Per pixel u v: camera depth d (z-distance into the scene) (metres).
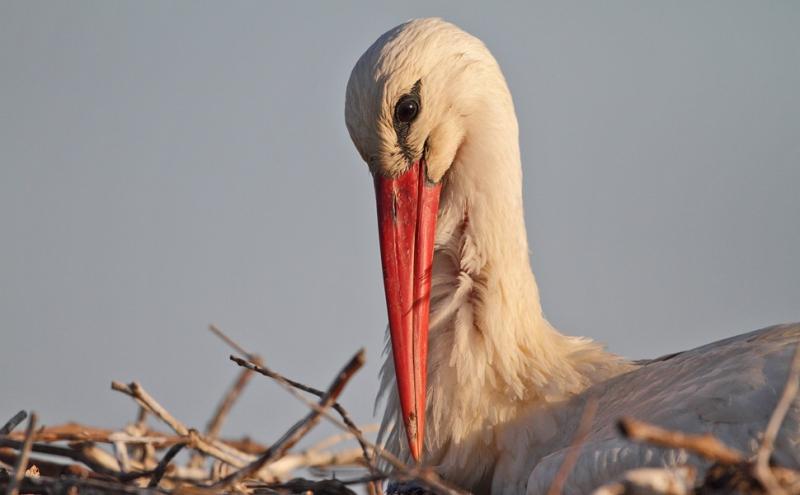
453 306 10.62
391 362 11.01
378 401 11.10
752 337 10.20
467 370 10.46
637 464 8.90
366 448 9.91
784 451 8.70
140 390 10.58
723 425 8.97
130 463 11.78
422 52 10.77
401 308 10.78
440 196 10.98
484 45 11.02
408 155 10.90
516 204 10.77
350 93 10.95
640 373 10.47
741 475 7.50
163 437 11.68
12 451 11.33
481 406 10.45
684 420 9.10
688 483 7.66
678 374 10.02
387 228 10.95
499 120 10.83
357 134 10.99
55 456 12.30
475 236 10.66
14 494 8.39
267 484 9.94
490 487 10.55
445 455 10.60
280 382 9.12
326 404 8.55
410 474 8.84
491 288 10.55
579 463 9.19
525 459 10.30
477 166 10.75
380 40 10.95
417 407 10.51
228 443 12.88
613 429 9.48
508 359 10.43
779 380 9.05
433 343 10.73
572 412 10.43
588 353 10.87
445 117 10.81
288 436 8.77
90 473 10.79
